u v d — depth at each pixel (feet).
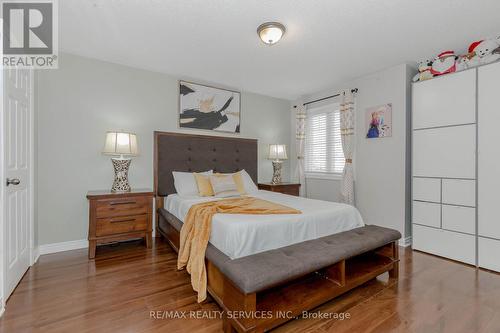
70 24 7.29
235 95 13.58
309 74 11.53
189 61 10.06
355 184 12.31
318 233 6.99
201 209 7.16
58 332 4.80
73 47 8.83
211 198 9.69
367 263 7.17
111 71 10.16
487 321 5.32
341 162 13.29
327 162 14.03
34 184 8.22
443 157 9.12
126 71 10.49
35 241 8.37
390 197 10.86
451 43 8.59
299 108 15.21
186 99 11.95
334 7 6.50
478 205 8.29
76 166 9.48
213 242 6.28
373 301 6.09
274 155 14.39
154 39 8.24
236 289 4.73
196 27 7.48
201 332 4.92
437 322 5.28
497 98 7.87
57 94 9.11
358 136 12.15
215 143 12.66
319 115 14.49
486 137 8.11
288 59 9.85
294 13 6.76
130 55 9.50
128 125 10.53
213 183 10.37
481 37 8.18
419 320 5.35
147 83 10.98
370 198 11.64
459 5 6.44
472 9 6.61
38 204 8.75
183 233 7.38
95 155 9.84
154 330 4.93
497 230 7.90
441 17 6.99
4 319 5.15
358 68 10.82
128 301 5.92
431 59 9.78
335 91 13.46
